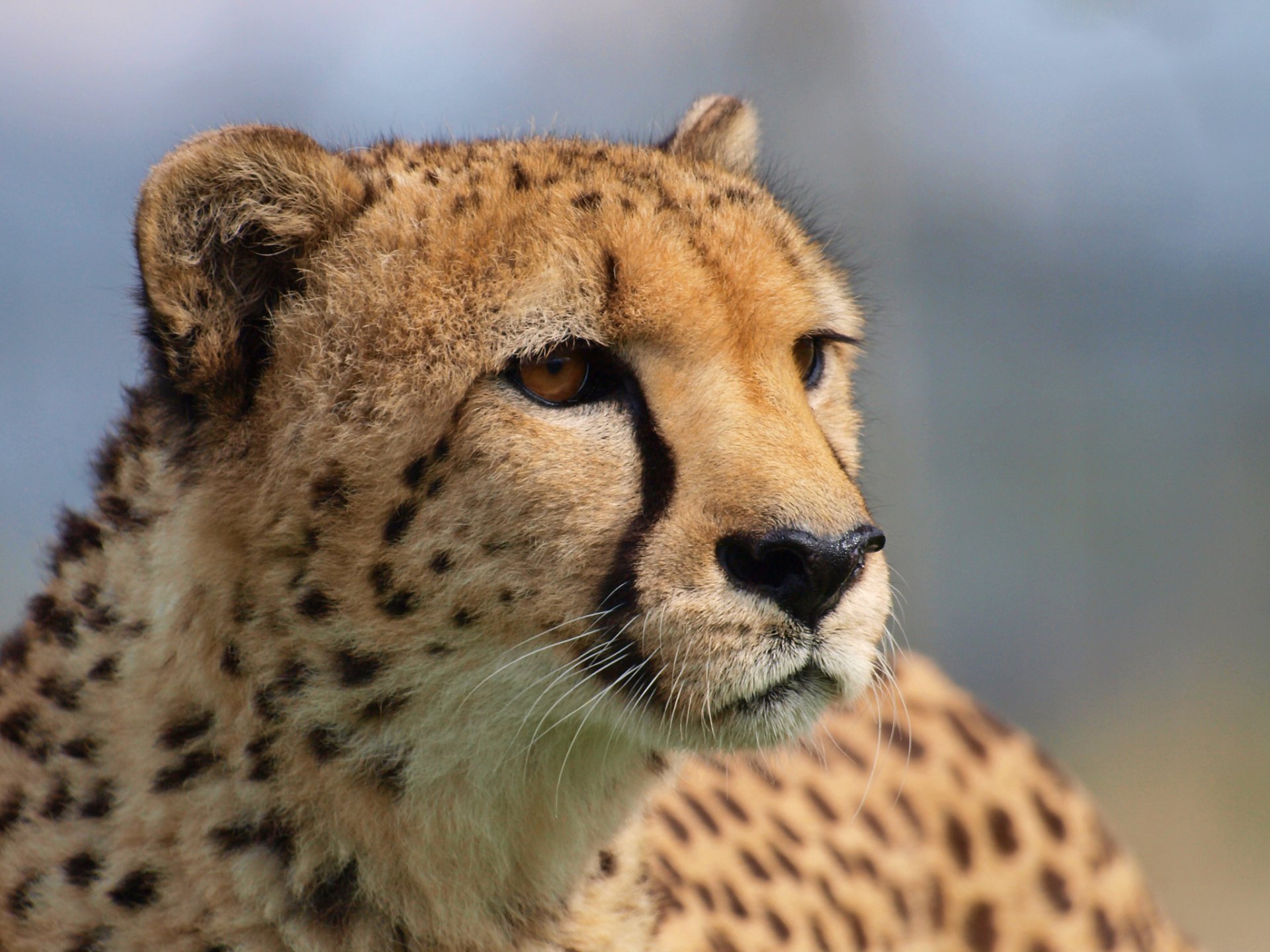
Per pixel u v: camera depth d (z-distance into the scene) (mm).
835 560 7258
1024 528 29016
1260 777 23969
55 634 8055
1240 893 21219
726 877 9422
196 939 7457
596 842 8117
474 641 7488
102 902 7492
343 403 7441
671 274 7496
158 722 7527
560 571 7410
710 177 8578
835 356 8836
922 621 21438
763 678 7328
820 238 9117
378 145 8648
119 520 7969
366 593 7387
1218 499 30406
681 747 7551
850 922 10148
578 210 7652
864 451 10844
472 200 7695
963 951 10766
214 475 7523
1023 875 11039
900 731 11039
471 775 7641
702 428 7438
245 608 7422
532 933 7992
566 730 7762
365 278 7574
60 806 7668
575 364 7547
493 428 7383
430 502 7391
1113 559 29703
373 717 7473
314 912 7523
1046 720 27172
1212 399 30234
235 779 7430
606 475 7422
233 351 7543
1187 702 27062
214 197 7480
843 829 10445
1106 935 11242
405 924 7684
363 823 7539
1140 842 22531
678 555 7324
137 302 7645
